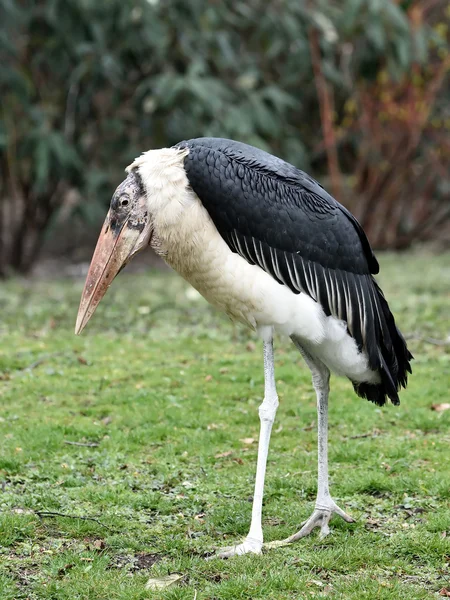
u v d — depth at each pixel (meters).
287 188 7.23
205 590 6.53
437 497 8.25
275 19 22.94
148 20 21.02
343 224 7.39
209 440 9.79
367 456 9.29
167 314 16.64
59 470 8.86
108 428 10.20
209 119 22.09
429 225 28.53
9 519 7.52
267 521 7.83
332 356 7.41
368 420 10.45
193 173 7.04
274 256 7.13
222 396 11.41
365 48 24.56
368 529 7.63
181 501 8.17
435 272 22.19
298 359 13.25
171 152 7.18
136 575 6.75
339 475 8.79
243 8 22.94
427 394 11.40
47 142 20.88
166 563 6.94
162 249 7.33
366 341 7.40
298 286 7.19
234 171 7.08
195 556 7.09
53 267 25.11
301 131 26.83
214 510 7.98
